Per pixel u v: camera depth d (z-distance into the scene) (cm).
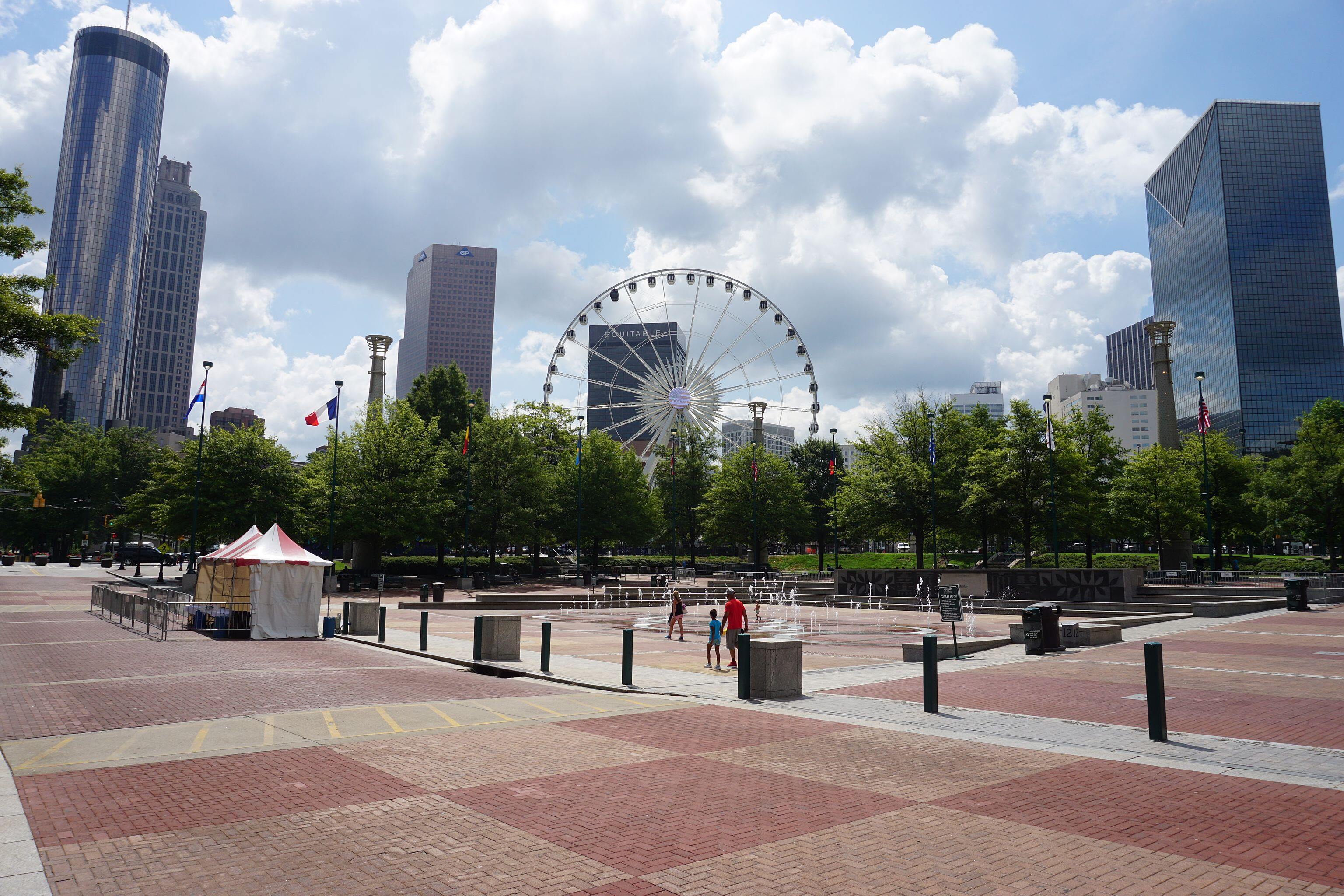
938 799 784
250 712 1242
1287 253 14650
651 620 3472
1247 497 6103
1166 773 880
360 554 6081
